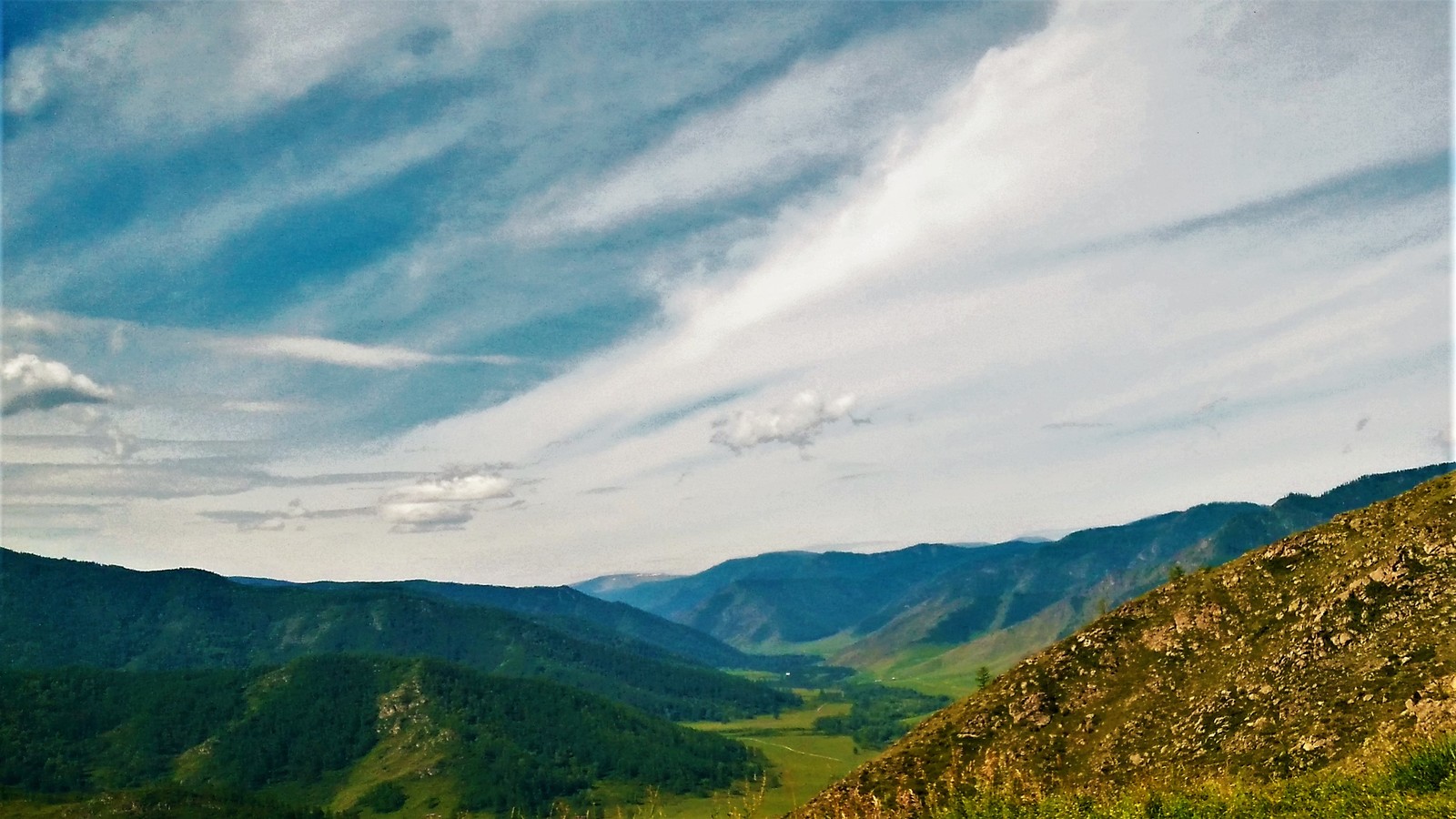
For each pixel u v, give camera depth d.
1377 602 70.12
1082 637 100.81
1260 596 87.25
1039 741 85.88
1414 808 21.58
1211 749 67.06
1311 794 26.45
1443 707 40.59
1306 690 65.19
